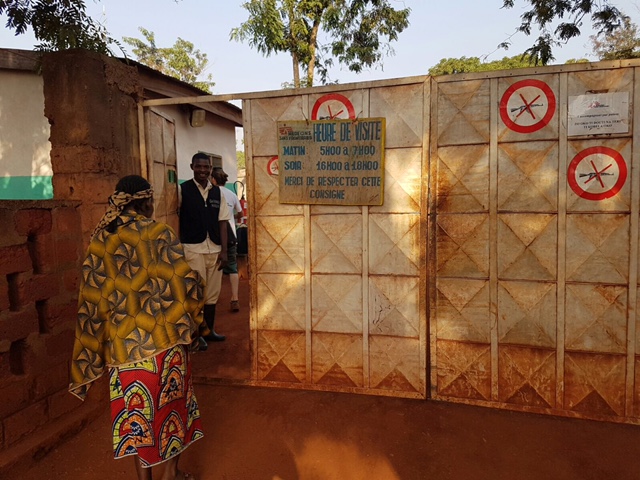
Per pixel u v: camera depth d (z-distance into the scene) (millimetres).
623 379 2959
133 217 2344
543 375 3088
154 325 2227
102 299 2303
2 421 2619
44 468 2688
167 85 7410
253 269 3564
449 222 3158
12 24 4344
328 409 3248
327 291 3432
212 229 4336
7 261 2666
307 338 3506
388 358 3363
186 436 2365
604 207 2881
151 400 2205
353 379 3455
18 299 2768
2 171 7160
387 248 3273
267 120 3404
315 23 13273
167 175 4168
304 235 3422
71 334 3152
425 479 2535
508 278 3088
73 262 3180
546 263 3010
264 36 12008
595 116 2838
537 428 2947
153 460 2201
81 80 3176
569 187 2924
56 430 2885
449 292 3215
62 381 3059
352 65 14070
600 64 2789
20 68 6891
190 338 2299
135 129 3697
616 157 2832
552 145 2926
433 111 3102
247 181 3496
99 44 4074
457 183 3113
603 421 2994
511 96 2961
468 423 3021
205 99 3510
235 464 2723
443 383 3297
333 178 3303
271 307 3562
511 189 3020
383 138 3178
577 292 2977
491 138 3016
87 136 3199
